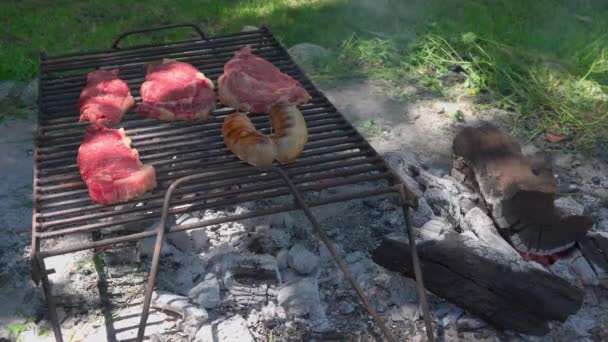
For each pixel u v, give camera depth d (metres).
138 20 2.27
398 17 2.30
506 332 1.11
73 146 1.18
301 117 1.16
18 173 1.50
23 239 1.29
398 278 1.17
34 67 1.92
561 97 1.79
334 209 1.33
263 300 1.14
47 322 1.12
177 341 1.08
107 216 0.99
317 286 1.15
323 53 2.03
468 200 1.32
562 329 1.11
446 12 2.34
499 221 1.21
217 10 2.35
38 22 2.22
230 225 1.27
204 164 1.12
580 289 1.09
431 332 0.95
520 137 1.66
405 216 1.03
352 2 2.45
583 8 2.39
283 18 2.29
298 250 1.20
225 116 1.29
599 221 1.34
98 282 1.17
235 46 1.58
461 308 1.13
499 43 2.04
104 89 1.31
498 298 1.08
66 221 0.98
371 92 1.86
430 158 1.58
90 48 2.06
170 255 1.21
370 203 1.34
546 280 1.07
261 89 1.28
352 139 1.20
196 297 1.12
